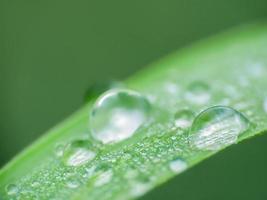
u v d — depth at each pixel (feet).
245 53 0.22
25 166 0.17
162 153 0.17
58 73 0.29
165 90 0.20
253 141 0.25
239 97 0.20
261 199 0.25
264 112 0.19
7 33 0.29
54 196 0.17
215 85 0.21
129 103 0.19
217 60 0.22
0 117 0.27
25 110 0.27
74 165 0.17
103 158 0.17
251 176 0.25
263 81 0.20
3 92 0.28
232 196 0.25
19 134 0.27
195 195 0.25
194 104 0.20
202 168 0.25
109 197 0.17
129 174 0.17
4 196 0.17
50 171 0.17
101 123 0.19
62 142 0.18
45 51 0.29
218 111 0.18
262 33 0.22
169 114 0.19
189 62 0.21
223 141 0.17
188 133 0.18
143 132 0.18
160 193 0.25
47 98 0.28
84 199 0.17
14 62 0.29
